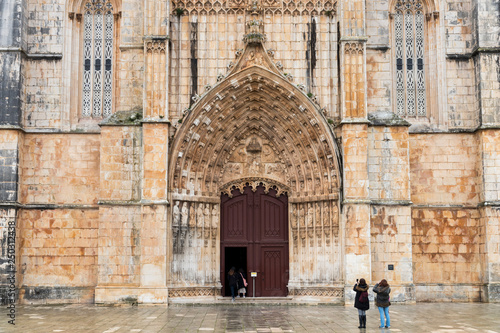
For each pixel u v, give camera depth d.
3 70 36.56
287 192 39.06
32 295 36.03
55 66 37.81
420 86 39.19
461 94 38.28
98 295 34.62
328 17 37.94
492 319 28.00
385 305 25.27
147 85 35.84
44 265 36.41
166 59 35.97
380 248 35.69
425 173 37.81
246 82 37.19
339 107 37.25
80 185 37.06
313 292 36.97
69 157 37.22
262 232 38.94
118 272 34.91
